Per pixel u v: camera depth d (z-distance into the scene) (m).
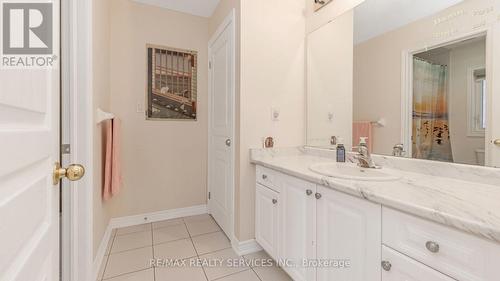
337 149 1.63
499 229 0.57
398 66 1.39
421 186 0.98
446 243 0.69
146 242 2.03
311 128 2.01
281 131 1.96
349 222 1.02
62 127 1.26
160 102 2.46
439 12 1.20
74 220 1.27
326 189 1.14
